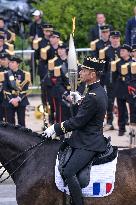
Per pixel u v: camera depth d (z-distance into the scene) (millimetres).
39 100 54750
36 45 50406
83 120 26453
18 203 27250
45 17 57094
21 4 63656
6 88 45219
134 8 52062
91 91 26625
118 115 46844
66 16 56469
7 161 27797
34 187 26844
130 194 26234
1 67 45438
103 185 26328
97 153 26609
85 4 56875
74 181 26266
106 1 56812
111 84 47031
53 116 46844
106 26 49312
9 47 49594
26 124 49000
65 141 27109
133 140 43500
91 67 26453
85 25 56812
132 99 43500
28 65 54719
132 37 51312
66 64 45562
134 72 43906
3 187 37844
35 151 27422
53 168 26797
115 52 47281
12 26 61312
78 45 57312
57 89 45344
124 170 26391
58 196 26688
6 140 27703
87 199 26547
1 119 45688
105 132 48062
